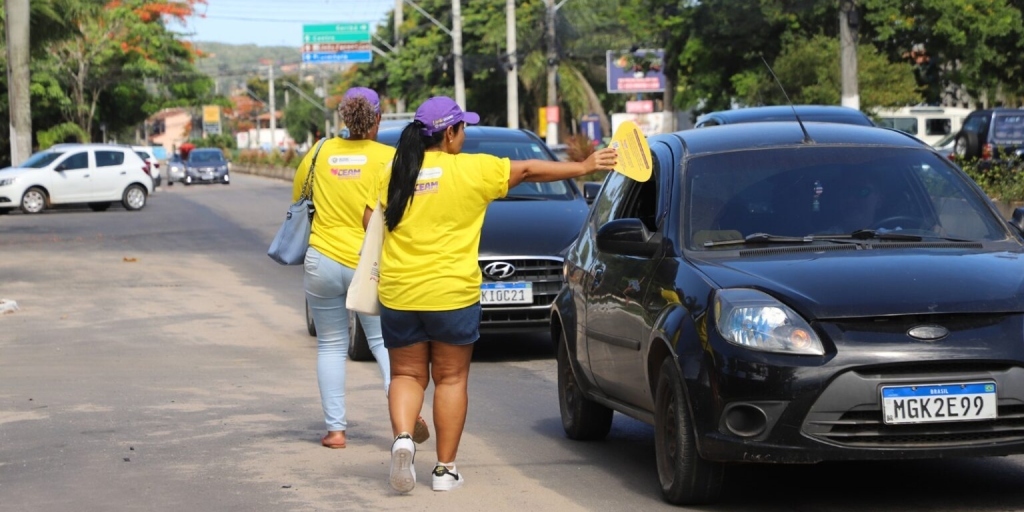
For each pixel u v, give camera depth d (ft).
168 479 26.03
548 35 167.84
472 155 23.67
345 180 28.37
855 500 23.65
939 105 160.86
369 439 30.14
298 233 29.01
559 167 23.43
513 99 149.79
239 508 23.62
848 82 91.81
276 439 30.17
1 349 46.93
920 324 21.07
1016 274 22.36
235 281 70.54
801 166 26.14
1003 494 23.81
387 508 23.52
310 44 276.00
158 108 244.42
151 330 51.96
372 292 24.21
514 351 45.68
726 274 22.90
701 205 25.32
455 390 24.59
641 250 25.36
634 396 25.85
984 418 20.81
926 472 25.82
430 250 23.61
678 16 131.13
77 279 71.67
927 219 25.23
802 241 24.45
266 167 301.43
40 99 217.77
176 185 230.48
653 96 264.52
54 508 23.76
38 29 144.25
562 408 30.94
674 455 23.15
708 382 21.66
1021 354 20.95
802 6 118.73
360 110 28.50
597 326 27.35
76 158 141.08
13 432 31.01
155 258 84.23
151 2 236.22
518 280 41.50
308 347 47.14
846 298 21.49
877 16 118.93
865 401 20.74
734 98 132.05
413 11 241.55
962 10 117.50
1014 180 72.74
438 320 23.70
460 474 26.23
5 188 136.67
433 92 236.22
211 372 41.01
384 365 28.99
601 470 26.78
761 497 23.99
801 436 20.85
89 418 32.81
